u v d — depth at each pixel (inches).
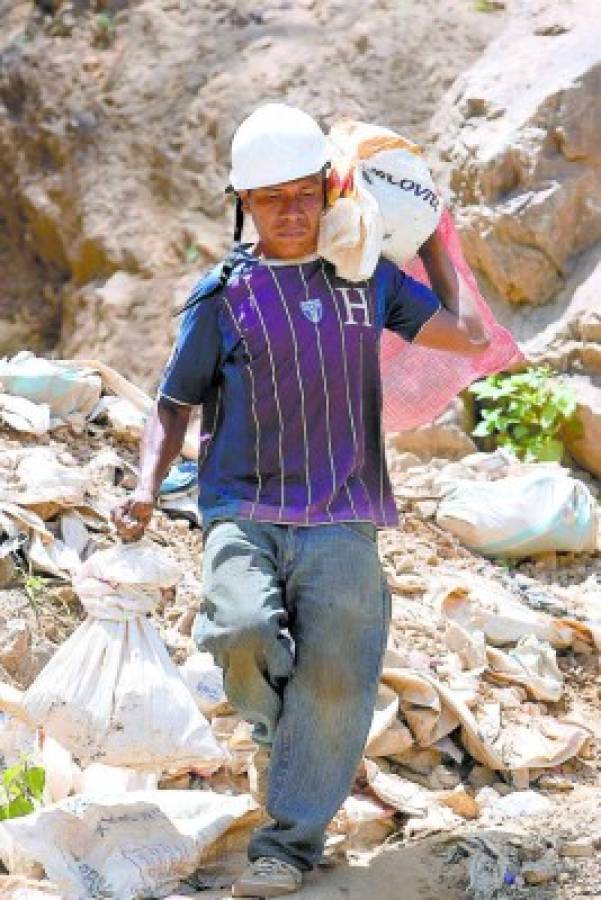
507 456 767.7
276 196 442.0
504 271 835.4
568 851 490.3
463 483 698.8
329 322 447.2
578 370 805.2
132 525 460.4
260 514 449.4
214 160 1040.8
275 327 445.1
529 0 952.9
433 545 673.6
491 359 540.7
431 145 937.5
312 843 459.8
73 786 507.8
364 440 458.3
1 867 480.7
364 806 514.3
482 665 589.0
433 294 478.9
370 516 454.9
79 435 689.6
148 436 465.4
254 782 505.4
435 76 995.9
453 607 613.9
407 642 590.2
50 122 1119.0
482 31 1010.1
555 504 675.4
